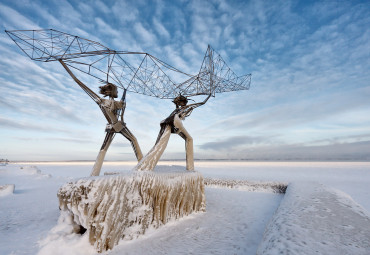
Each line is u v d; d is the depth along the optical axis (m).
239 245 3.06
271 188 8.49
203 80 5.18
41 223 4.14
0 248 2.89
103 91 4.75
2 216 4.69
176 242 3.16
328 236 2.07
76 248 2.69
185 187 4.57
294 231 2.21
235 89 5.88
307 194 4.75
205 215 4.78
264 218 4.53
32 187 9.78
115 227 2.95
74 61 3.78
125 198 3.19
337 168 21.20
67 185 3.18
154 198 3.75
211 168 25.41
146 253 2.76
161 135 4.98
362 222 2.59
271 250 1.77
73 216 3.19
